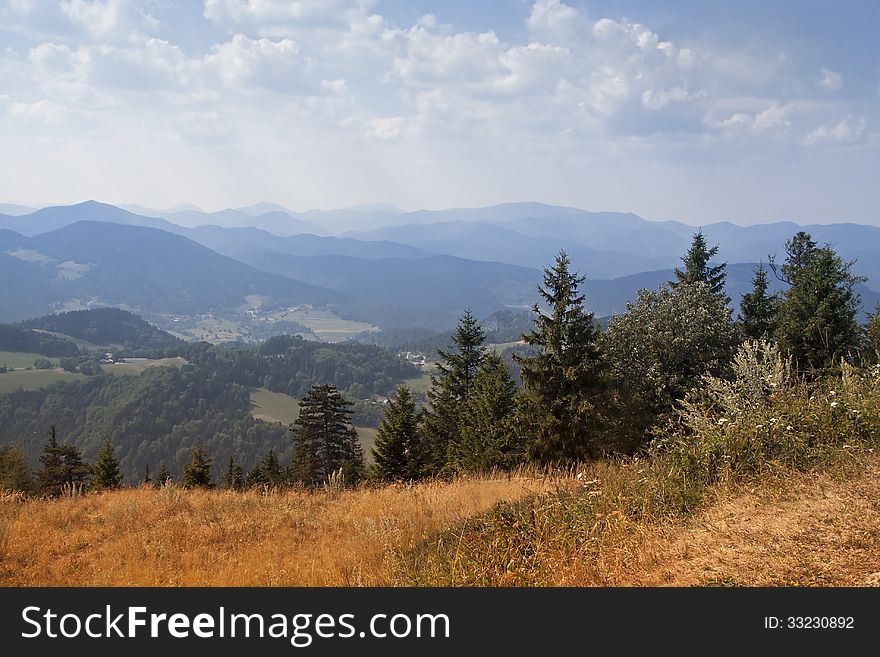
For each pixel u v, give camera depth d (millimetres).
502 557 5660
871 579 3877
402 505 10211
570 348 26094
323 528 9508
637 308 30641
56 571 7395
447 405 42250
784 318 33375
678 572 4590
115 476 49469
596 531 5809
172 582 6707
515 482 10758
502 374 36781
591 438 25594
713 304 30359
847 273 32250
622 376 28469
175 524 10031
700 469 6613
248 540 9023
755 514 5258
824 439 6426
